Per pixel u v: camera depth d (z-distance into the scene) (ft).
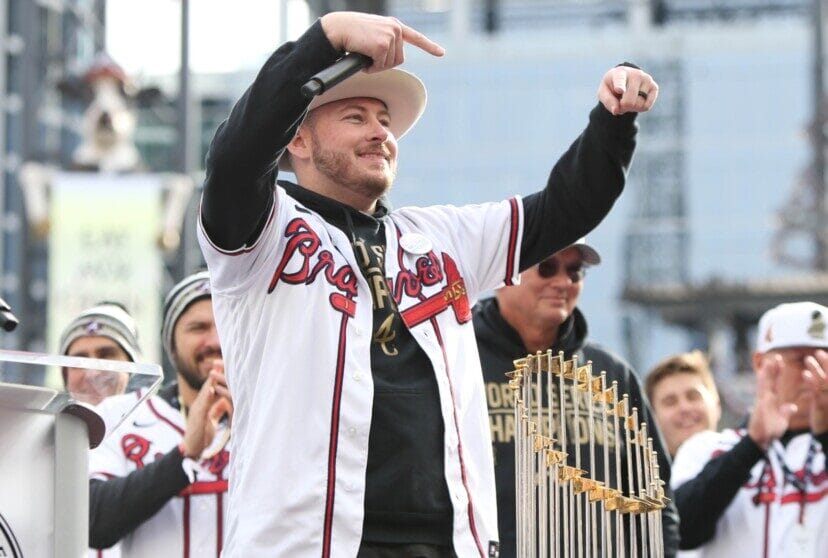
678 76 214.28
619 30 216.95
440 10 219.00
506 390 33.09
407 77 24.00
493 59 216.13
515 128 215.10
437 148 215.51
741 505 36.14
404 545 21.35
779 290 116.16
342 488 21.16
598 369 33.86
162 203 81.82
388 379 21.91
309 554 20.89
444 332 22.65
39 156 104.22
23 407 18.95
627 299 122.93
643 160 207.21
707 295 118.11
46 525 19.12
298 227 22.40
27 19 101.04
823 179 144.87
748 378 90.68
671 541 32.63
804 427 36.24
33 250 102.37
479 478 22.27
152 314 81.56
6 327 20.62
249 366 22.08
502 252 24.23
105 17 117.29
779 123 210.18
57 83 97.91
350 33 21.43
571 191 24.00
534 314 33.32
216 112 154.51
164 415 33.22
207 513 31.48
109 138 91.76
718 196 207.72
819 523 35.47
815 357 35.83
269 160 21.34
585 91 215.10
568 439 31.42
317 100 23.47
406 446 21.58
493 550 22.12
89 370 19.44
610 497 21.65
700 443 37.35
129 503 30.48
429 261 23.16
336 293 22.06
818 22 146.10
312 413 21.40
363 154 23.38
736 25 215.92
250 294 22.21
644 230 203.10
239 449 22.12
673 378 40.88
